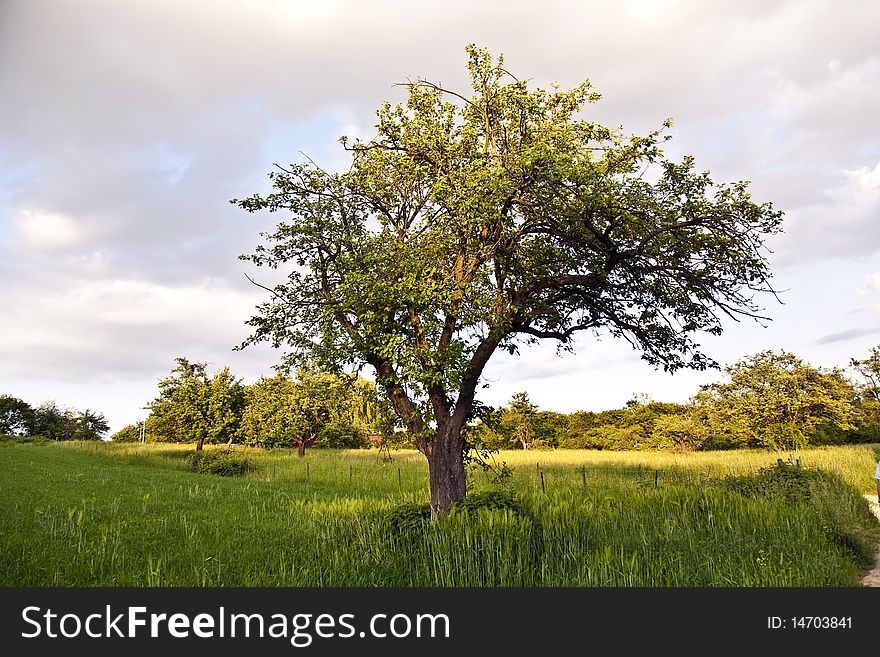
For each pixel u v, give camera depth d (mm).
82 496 18484
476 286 14578
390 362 14367
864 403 53250
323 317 15523
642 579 8742
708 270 14141
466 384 14648
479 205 13406
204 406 49719
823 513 12477
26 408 95500
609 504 14352
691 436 49344
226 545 11602
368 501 19109
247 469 35906
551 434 69938
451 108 16453
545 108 15711
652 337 15734
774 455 35812
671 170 13398
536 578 9078
